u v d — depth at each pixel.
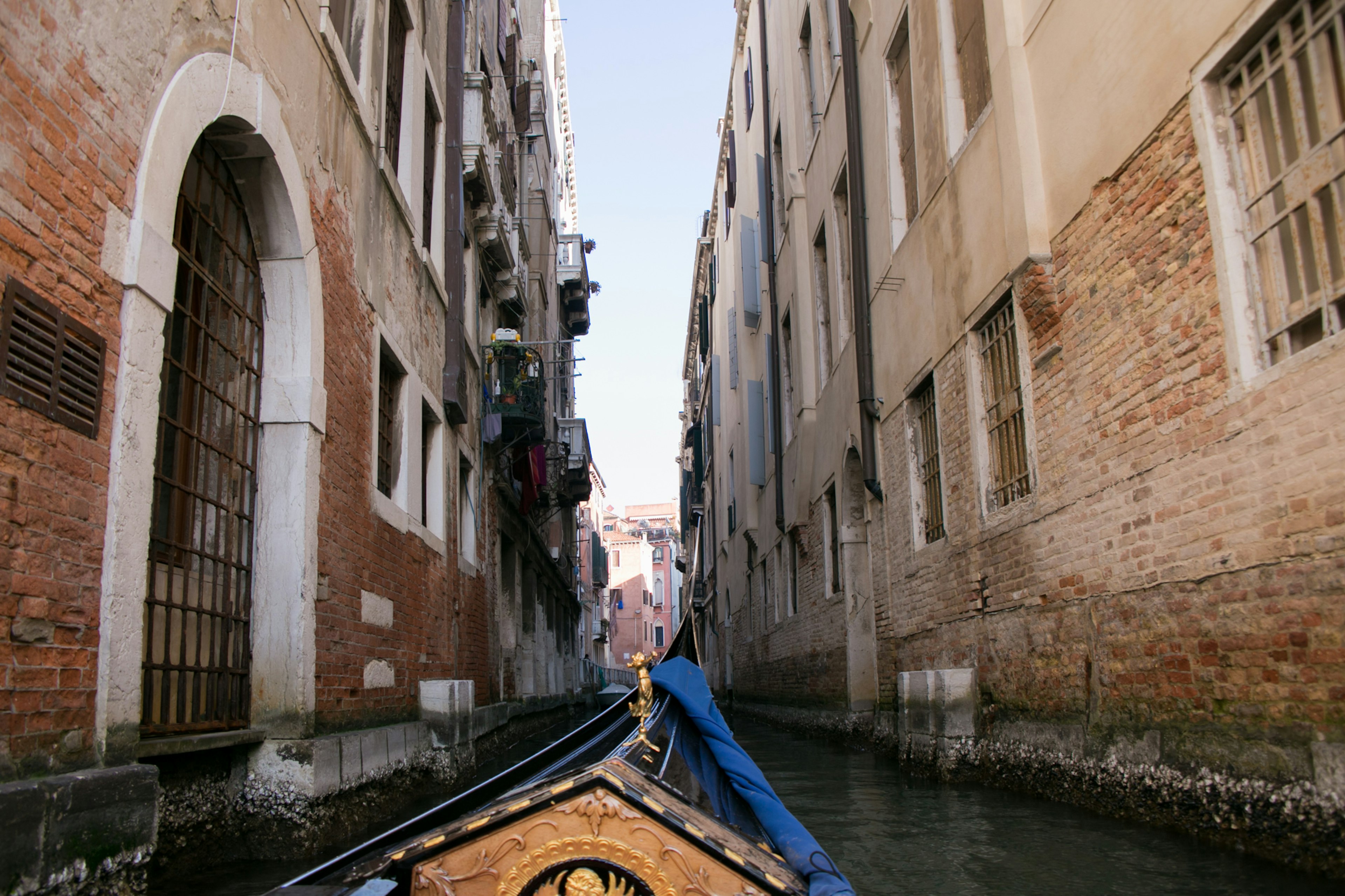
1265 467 3.83
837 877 1.88
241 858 4.62
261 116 4.70
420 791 7.06
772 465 16.25
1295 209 3.79
